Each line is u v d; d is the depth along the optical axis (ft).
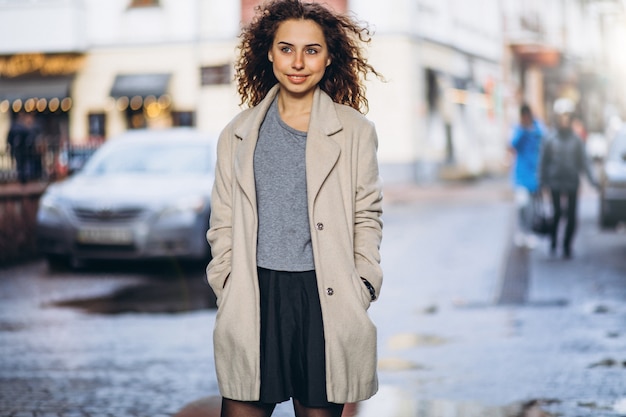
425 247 58.08
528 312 35.47
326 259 13.32
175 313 37.81
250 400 13.43
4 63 126.21
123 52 124.36
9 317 37.06
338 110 13.85
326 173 13.38
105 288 44.78
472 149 151.02
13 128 77.05
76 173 52.39
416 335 31.37
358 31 14.33
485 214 82.38
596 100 212.43
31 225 56.80
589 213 80.64
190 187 49.34
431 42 132.67
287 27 13.79
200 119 122.83
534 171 57.06
